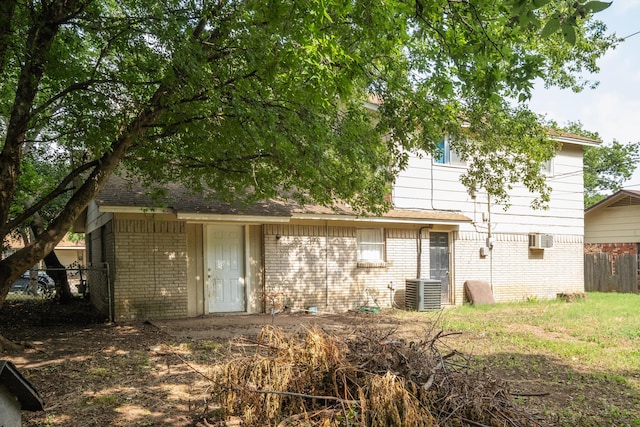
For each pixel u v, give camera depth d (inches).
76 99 236.8
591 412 193.2
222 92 234.8
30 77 242.4
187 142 294.4
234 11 212.5
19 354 270.7
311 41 190.2
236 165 307.3
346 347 171.2
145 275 396.5
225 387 153.9
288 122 241.6
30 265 253.3
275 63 203.6
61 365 246.8
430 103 303.6
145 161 315.9
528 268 601.0
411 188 528.4
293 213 439.5
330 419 136.9
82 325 384.2
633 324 403.2
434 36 211.9
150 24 207.6
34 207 275.0
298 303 460.8
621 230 738.8
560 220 629.9
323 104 226.1
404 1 186.7
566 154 638.5
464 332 360.5
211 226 434.6
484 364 264.4
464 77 188.2
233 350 276.2
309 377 153.1
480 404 148.8
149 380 221.8
